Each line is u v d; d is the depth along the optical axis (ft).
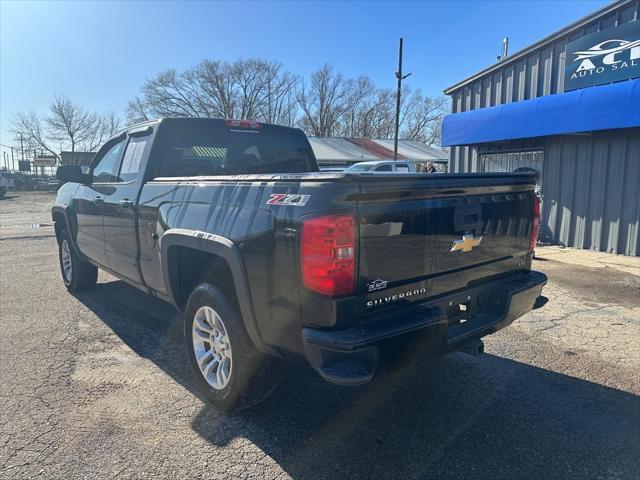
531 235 11.48
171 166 13.56
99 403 10.51
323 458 8.58
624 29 26.76
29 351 13.43
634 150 27.53
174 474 8.11
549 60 31.99
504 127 31.91
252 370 9.45
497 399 10.80
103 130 221.87
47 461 8.42
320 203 7.48
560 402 10.65
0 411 10.11
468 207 9.50
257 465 8.37
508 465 8.38
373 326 7.78
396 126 83.15
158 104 204.74
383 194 7.82
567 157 31.55
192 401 10.64
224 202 9.50
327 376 7.39
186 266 11.47
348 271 7.46
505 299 10.14
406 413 10.18
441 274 9.14
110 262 15.38
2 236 39.27
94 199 15.81
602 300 18.69
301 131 16.90
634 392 11.12
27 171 213.87
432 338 8.34
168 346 13.85
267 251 8.23
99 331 15.07
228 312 9.48
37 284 21.43
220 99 205.67
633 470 8.25
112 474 8.09
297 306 7.86
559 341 14.33
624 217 28.35
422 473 8.16
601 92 26.55
